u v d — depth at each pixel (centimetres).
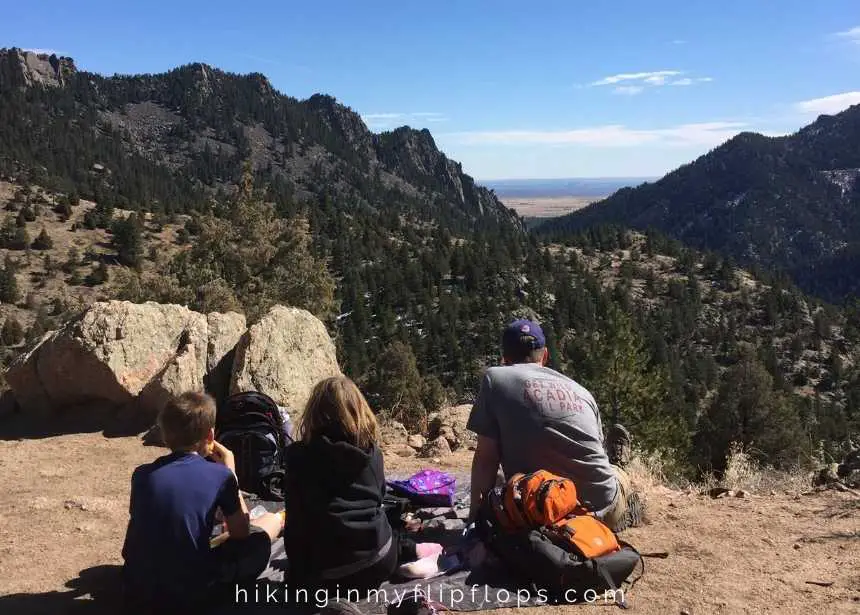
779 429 2750
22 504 448
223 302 1919
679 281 16262
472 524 354
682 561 354
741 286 16462
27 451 612
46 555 363
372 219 18925
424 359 10094
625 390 2123
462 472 566
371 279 13038
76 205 14012
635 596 310
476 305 12788
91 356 686
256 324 752
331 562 296
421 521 391
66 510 436
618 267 17738
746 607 295
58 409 720
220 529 351
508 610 295
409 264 14362
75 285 10156
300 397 734
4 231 11331
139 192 17850
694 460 2181
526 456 339
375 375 1523
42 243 11394
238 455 421
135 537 287
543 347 372
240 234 2358
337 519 293
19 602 302
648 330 11300
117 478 530
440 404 1165
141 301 1906
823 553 360
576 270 16475
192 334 755
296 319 782
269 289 2286
